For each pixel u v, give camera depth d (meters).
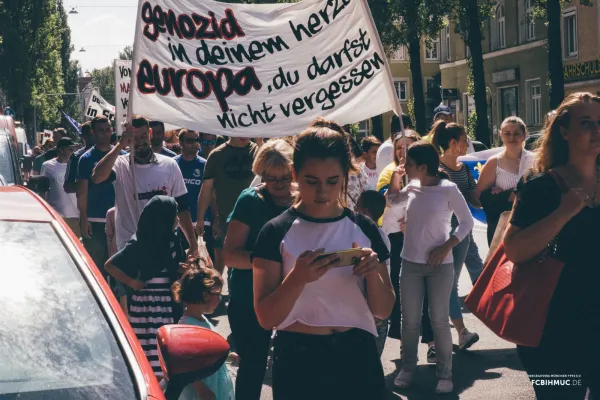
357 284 3.66
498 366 7.34
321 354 3.63
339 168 3.57
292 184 5.09
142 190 7.51
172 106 7.07
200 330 2.96
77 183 8.72
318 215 3.66
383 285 3.68
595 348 4.08
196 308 5.19
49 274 2.95
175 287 5.19
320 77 7.12
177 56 7.02
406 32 34.09
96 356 2.69
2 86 44.09
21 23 46.25
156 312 5.95
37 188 9.30
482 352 7.80
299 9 7.07
